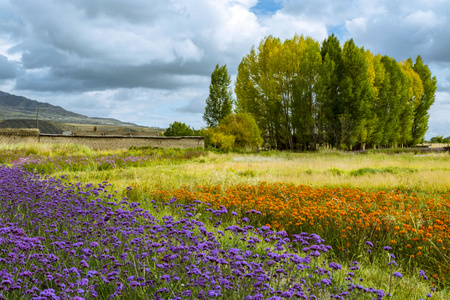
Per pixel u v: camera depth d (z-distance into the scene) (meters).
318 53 39.84
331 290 4.14
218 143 37.19
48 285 3.64
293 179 14.40
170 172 16.53
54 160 18.58
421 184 12.53
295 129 42.16
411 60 58.28
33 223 5.52
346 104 38.75
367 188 12.39
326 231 6.96
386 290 4.57
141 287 3.61
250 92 46.28
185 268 3.98
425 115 56.50
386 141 46.56
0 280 3.48
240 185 11.74
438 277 5.28
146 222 5.98
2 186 8.28
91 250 4.21
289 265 4.39
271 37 46.50
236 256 3.89
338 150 36.78
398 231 6.59
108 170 17.67
